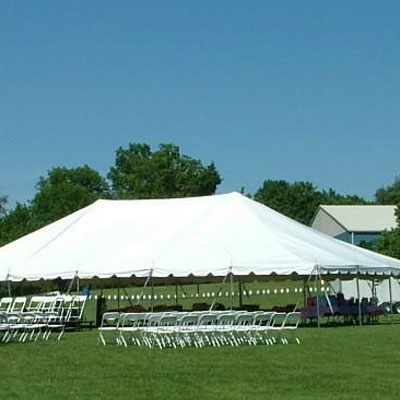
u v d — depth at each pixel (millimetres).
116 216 35000
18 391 14547
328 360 18750
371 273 31172
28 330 28609
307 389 14305
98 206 36188
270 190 122062
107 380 15836
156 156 102750
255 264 29719
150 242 31891
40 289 52906
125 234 33219
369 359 18875
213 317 23391
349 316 33906
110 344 23859
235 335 24672
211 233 31531
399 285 42562
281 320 32875
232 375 16328
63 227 35000
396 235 56500
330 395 13594
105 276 30516
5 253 33750
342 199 120062
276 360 18906
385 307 36531
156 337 24031
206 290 60625
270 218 33188
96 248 32500
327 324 31609
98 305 32562
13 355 21031
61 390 14578
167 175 102188
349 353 20172
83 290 41219
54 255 32375
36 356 20672
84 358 20000
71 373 17016
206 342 23719
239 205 33469
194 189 102625
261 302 48062
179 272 29844
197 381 15523
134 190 102500
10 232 77250
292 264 29516
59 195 95438
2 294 52031
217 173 104500
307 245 30969
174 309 33938
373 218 75125
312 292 54375
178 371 17094
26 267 31859
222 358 19484
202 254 30344
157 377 16172
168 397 13562
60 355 20828
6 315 26203
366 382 15062
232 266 29672
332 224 76062
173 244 31094
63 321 30234
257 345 22766
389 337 24719
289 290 55344
